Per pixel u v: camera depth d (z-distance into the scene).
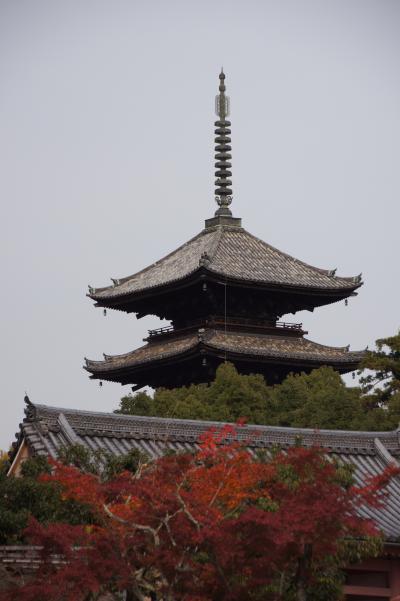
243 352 120.62
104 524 45.84
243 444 54.09
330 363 123.56
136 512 44.28
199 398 103.06
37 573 45.75
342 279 128.38
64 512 52.12
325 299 128.62
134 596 46.88
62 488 52.56
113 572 43.41
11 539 52.16
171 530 43.62
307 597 48.75
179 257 130.25
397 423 97.06
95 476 49.53
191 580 44.25
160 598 45.22
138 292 126.00
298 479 48.19
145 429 66.94
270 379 125.62
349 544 49.31
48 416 65.81
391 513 63.12
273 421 100.25
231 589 43.59
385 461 68.94
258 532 42.59
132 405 100.56
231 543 42.75
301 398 103.56
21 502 52.97
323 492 43.72
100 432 65.75
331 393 98.88
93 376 129.00
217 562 43.28
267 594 45.81
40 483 53.19
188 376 125.62
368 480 48.34
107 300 129.00
